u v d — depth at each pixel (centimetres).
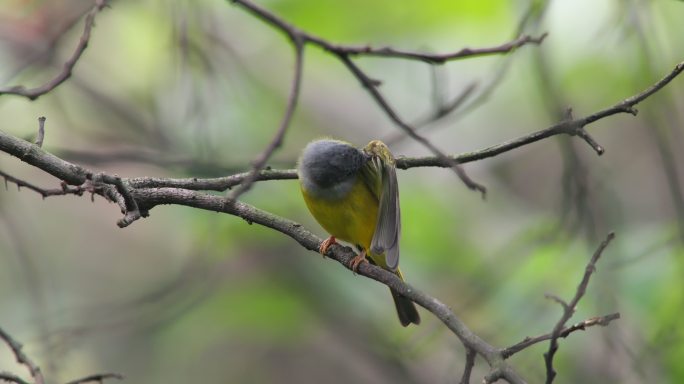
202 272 1108
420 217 1239
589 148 1418
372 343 1260
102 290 1413
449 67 1328
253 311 1255
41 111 1316
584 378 990
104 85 1358
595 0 1258
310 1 1270
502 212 1348
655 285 1009
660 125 976
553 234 946
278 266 1273
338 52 718
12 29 1230
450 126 1401
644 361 898
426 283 1191
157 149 1170
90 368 1320
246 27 1387
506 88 1348
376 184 701
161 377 1377
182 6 1034
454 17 1262
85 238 1452
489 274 1052
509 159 1446
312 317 1276
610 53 1233
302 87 1399
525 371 985
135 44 1373
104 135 1187
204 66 1116
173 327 1277
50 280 1334
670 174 918
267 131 1295
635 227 1236
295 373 1460
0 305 1295
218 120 1211
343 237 725
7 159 1374
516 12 1142
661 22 1259
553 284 1040
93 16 678
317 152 696
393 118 674
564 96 1052
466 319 1065
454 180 1341
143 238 1477
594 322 536
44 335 992
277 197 1215
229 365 1448
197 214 1177
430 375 1216
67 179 637
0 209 1023
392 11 1277
